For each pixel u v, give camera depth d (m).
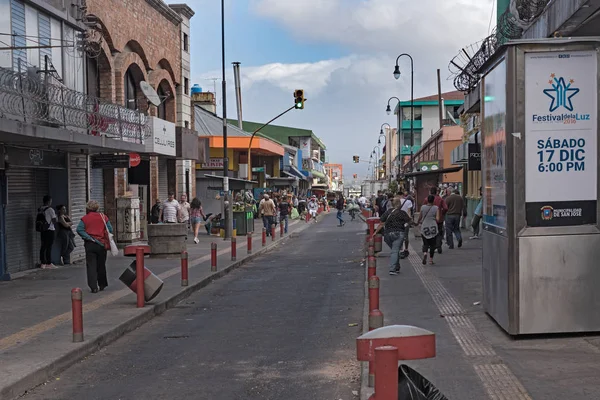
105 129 18.20
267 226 30.30
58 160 18.47
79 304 8.55
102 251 13.22
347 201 64.19
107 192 23.70
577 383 6.10
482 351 7.40
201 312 11.75
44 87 15.12
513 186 7.71
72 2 18.91
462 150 24.42
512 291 7.77
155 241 19.98
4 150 15.41
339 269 17.86
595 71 7.66
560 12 10.69
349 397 6.36
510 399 5.73
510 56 7.65
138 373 7.55
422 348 3.12
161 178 31.61
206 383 7.03
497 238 8.39
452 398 5.80
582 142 7.70
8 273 15.26
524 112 7.66
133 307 11.22
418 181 34.00
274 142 54.72
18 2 15.50
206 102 55.28
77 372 7.65
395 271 14.87
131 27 25.55
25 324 9.79
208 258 20.20
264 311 11.64
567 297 7.74
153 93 24.64
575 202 7.71
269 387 6.79
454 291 11.93
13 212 16.58
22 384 6.76
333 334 9.41
